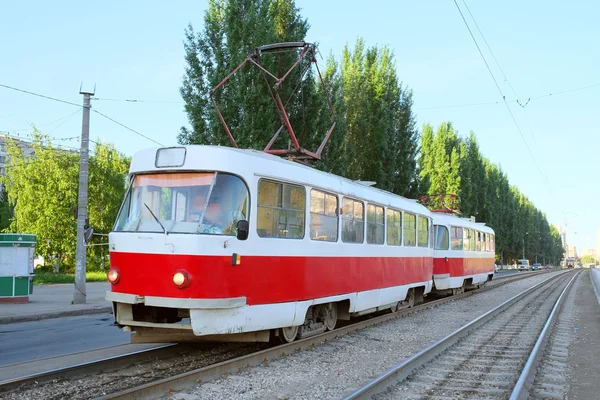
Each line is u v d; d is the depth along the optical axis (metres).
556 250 161.62
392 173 31.62
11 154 41.81
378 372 8.08
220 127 20.17
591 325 14.30
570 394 7.12
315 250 10.37
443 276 21.52
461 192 54.47
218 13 21.72
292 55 21.53
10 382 6.55
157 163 8.77
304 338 10.38
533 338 11.67
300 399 6.53
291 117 22.08
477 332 12.52
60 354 9.34
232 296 8.21
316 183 10.53
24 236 18.39
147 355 8.75
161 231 8.27
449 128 55.59
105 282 31.31
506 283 36.69
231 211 8.41
